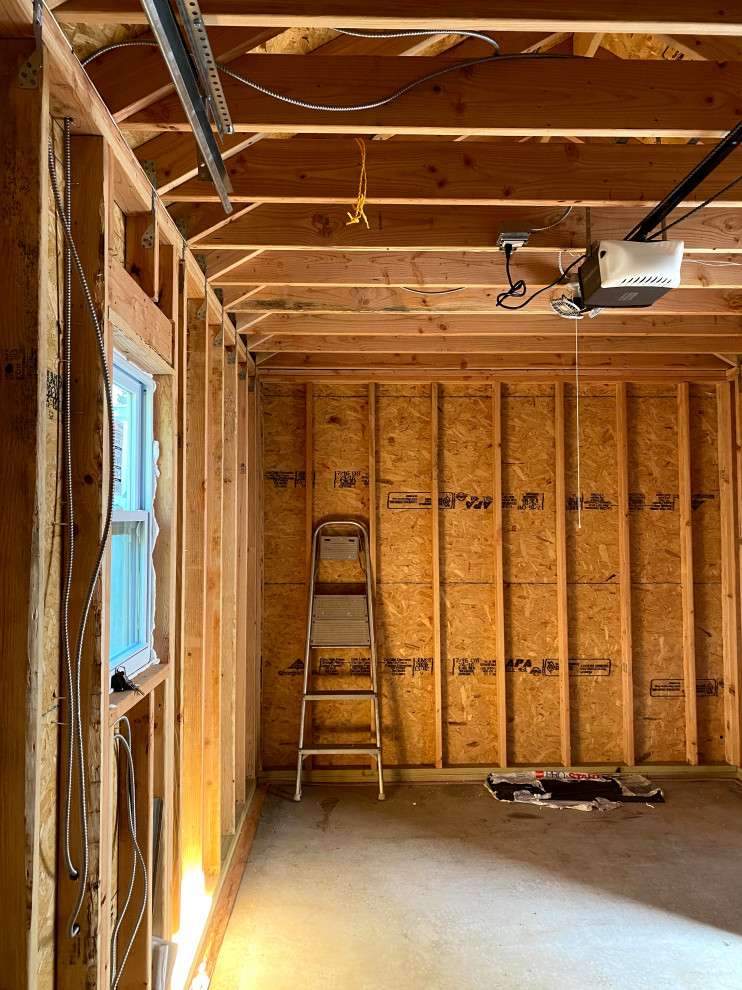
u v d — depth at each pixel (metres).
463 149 2.25
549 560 4.59
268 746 4.50
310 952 2.61
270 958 2.57
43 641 1.36
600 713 4.59
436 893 3.04
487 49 2.22
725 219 2.73
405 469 4.59
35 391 1.22
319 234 2.60
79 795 1.43
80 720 1.45
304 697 4.29
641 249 2.46
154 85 1.71
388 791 4.25
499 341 4.18
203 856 2.83
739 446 4.54
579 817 3.87
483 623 4.57
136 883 1.87
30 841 1.18
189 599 2.66
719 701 4.62
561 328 3.81
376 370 4.51
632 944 2.68
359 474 4.58
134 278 2.00
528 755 4.55
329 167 2.22
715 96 1.91
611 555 4.59
